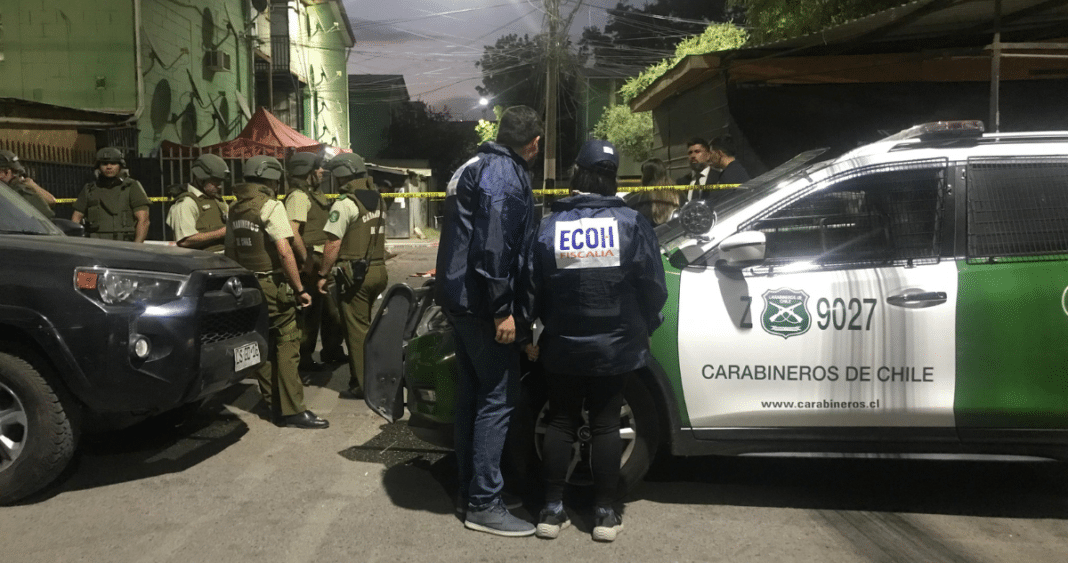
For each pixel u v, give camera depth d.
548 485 3.65
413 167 43.56
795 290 3.78
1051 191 3.82
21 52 16.61
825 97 11.45
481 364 3.62
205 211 6.54
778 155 11.62
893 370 3.73
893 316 3.72
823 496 4.11
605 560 3.36
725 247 3.70
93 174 12.67
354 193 6.00
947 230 3.81
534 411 3.95
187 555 3.36
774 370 3.77
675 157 14.84
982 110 11.05
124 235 6.96
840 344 3.74
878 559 3.37
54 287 3.91
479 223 3.38
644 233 3.46
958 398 3.70
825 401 3.75
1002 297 3.69
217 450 4.84
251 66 25.94
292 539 3.54
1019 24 9.23
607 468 3.56
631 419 3.88
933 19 9.19
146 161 15.96
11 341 3.97
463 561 3.34
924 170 3.86
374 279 6.05
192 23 20.73
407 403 4.24
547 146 21.77
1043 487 4.22
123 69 16.77
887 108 11.30
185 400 4.21
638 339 3.51
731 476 4.43
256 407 5.86
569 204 3.55
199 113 21.22
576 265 3.45
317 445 4.95
